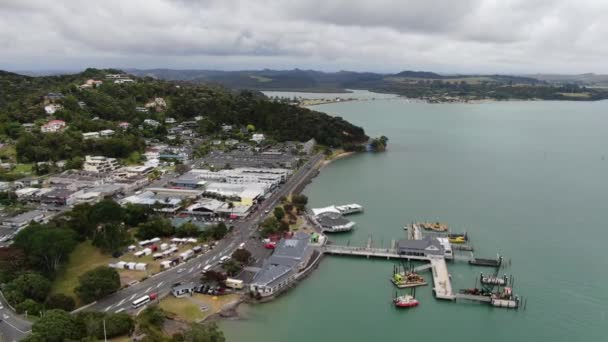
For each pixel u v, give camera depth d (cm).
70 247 16612
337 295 16375
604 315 15275
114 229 19038
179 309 14662
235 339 13475
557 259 19412
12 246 16662
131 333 12556
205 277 16238
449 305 15850
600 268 18600
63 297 14112
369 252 19588
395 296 16300
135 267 17250
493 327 14562
